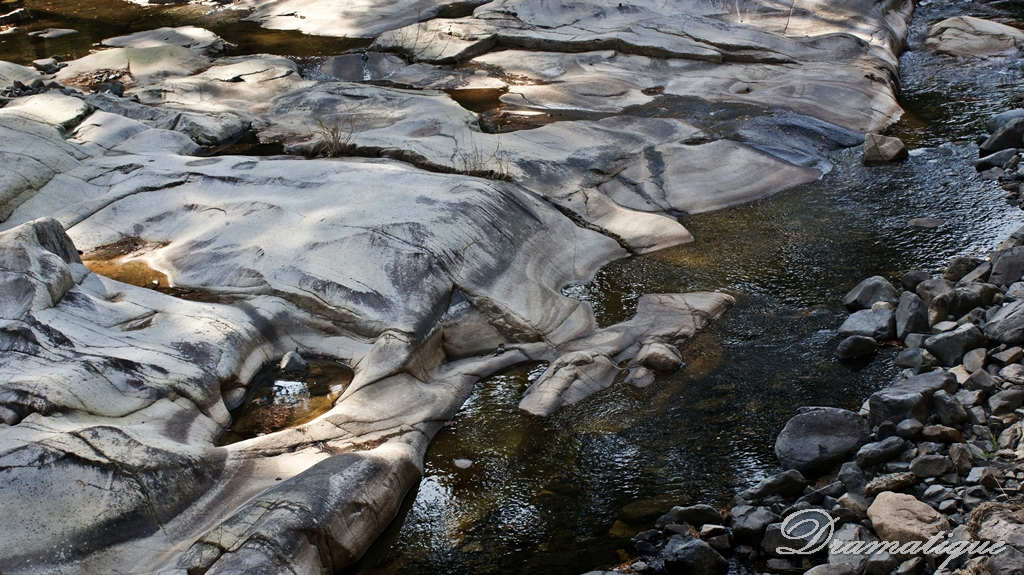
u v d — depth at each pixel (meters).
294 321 5.62
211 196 6.99
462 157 7.79
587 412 5.15
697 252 6.80
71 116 8.55
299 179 7.01
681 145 8.28
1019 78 9.80
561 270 6.49
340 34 12.39
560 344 5.72
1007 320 5.16
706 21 11.39
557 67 10.55
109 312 5.34
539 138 8.33
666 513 4.33
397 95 9.62
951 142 8.40
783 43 10.68
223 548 3.77
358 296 5.62
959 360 5.09
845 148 8.48
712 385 5.31
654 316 5.99
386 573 4.11
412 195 6.52
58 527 3.85
